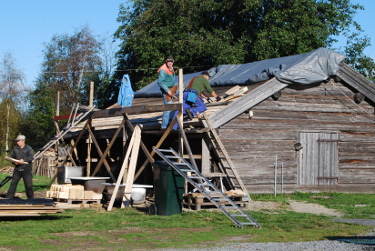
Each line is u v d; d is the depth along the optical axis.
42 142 48.47
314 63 18.88
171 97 15.92
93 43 50.38
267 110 18.41
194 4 38.47
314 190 19.14
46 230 10.67
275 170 18.22
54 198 15.23
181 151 15.67
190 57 36.97
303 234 10.74
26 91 51.84
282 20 35.06
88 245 9.35
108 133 19.09
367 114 20.34
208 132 16.56
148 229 11.10
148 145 19.19
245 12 37.34
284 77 18.27
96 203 14.89
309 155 19.12
